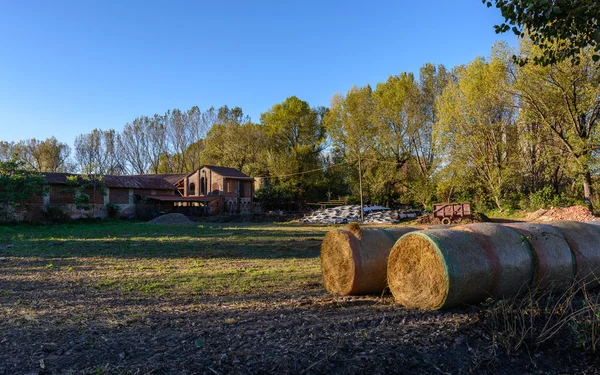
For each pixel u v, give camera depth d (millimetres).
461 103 32688
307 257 12586
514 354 4434
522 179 33875
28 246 15156
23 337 4695
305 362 3926
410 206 44562
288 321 5184
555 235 6363
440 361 4184
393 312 5582
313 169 50031
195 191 47688
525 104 28234
